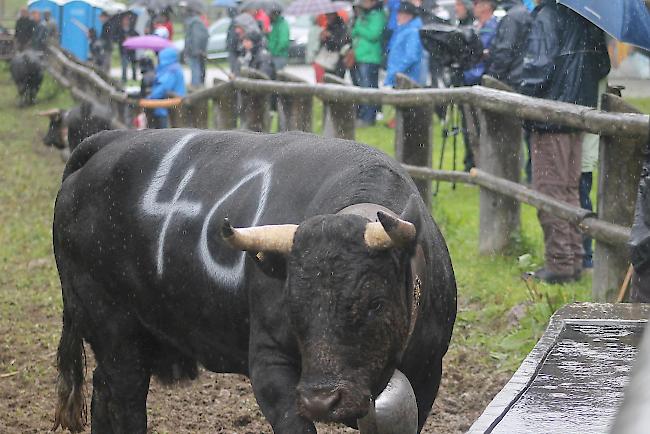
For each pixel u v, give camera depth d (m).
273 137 6.17
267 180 5.76
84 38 38.56
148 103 21.30
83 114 16.58
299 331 4.52
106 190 6.62
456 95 12.47
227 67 39.75
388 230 4.48
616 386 4.14
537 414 3.82
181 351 6.52
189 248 6.03
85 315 6.91
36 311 11.32
